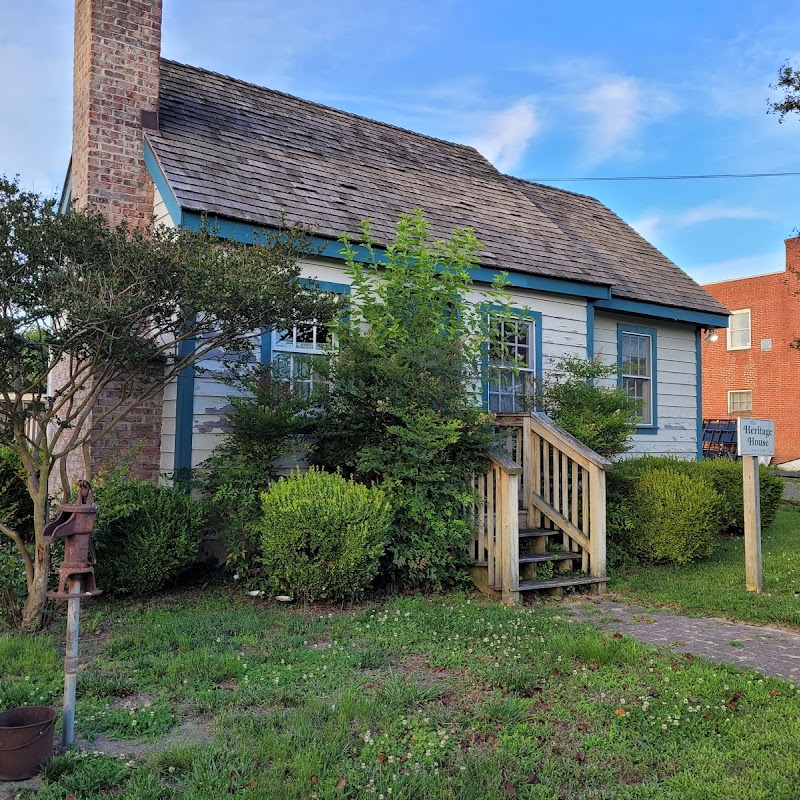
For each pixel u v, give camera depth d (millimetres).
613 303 11688
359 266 7883
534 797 2941
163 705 3844
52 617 5531
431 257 8117
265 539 6109
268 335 8016
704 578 7461
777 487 10711
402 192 10148
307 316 6113
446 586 7055
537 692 4133
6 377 4922
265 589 6453
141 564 6098
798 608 6047
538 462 7879
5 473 7762
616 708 3865
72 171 8906
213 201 7570
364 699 3850
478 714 3738
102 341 5039
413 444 6711
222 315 5500
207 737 3469
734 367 28391
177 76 9898
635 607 6477
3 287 4602
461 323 7957
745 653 4988
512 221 11125
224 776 3039
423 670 4508
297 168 9242
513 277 9797
